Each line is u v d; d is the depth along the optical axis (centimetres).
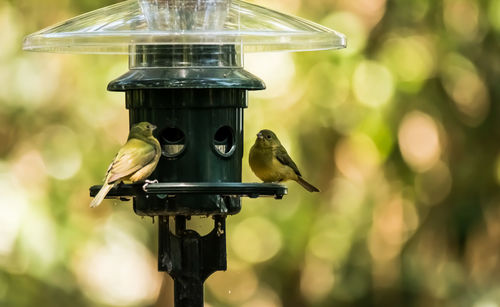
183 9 854
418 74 1534
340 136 1572
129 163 813
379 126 1523
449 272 1614
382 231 1634
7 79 1566
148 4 860
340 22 1538
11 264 1440
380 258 1645
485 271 1606
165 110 860
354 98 1534
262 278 1828
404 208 1609
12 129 1578
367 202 1612
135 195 839
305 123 1555
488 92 1541
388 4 1552
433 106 1541
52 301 1480
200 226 1669
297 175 1055
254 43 807
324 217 1662
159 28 855
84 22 877
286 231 1711
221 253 845
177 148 870
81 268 1559
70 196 1545
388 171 1580
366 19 1554
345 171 1612
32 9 1589
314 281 1725
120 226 1684
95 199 805
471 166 1568
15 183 1491
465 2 1545
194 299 843
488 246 1600
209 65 867
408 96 1531
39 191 1527
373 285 1650
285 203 1711
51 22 1592
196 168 863
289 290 1791
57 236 1475
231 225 1752
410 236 1616
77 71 1588
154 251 1744
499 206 1575
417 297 1628
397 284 1636
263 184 802
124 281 1689
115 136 1599
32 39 814
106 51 912
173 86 836
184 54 864
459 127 1555
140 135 838
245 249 1780
